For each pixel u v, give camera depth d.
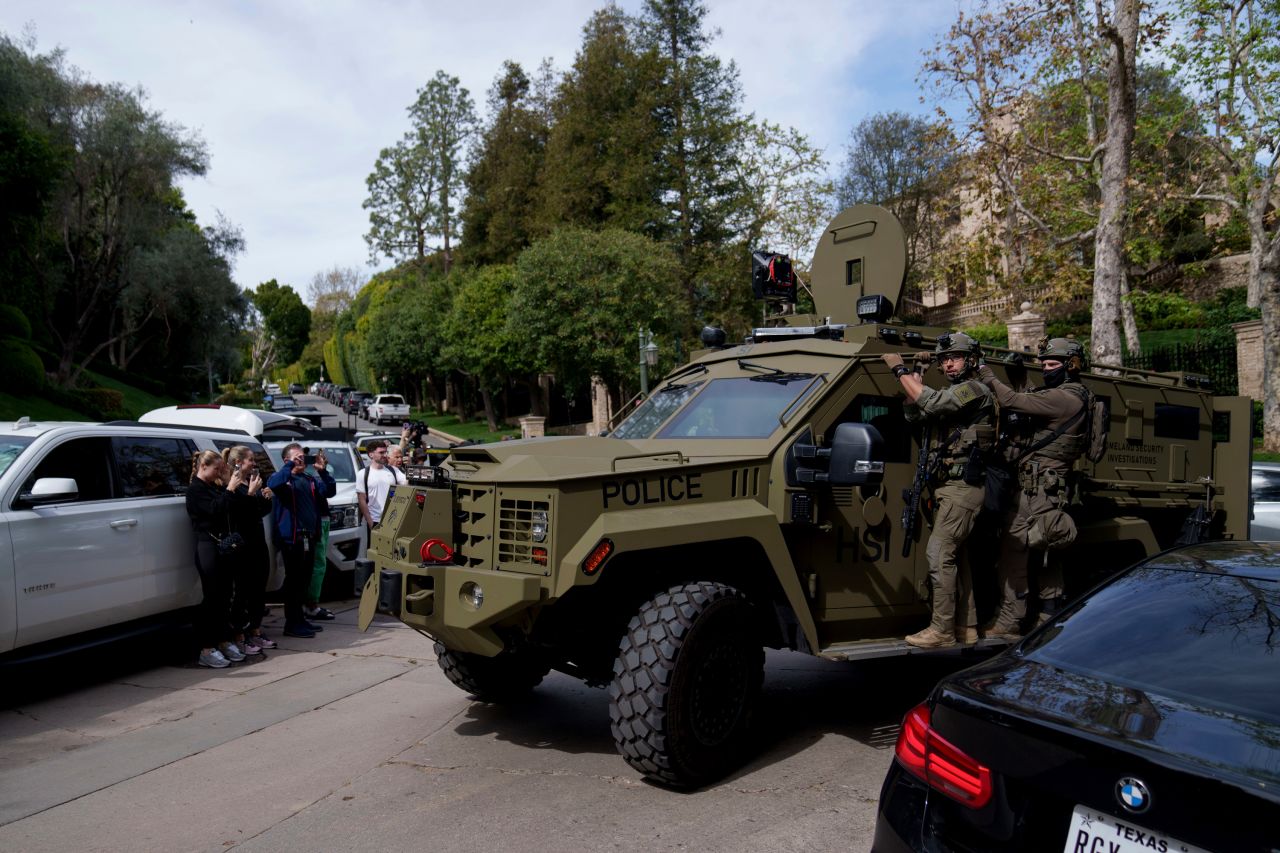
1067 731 2.19
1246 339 20.50
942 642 4.89
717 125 33.28
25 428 6.62
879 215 6.24
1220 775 1.93
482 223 48.44
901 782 2.61
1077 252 25.33
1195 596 2.89
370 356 58.41
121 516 6.64
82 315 35.62
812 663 6.82
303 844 3.83
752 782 4.37
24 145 25.58
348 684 6.43
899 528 5.20
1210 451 7.51
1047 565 5.47
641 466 4.46
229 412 11.61
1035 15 20.23
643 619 4.27
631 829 3.86
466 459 4.80
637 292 30.05
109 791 4.48
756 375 5.45
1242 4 17.89
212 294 38.53
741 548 4.77
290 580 8.09
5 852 3.82
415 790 4.38
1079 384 5.32
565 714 5.61
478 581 4.30
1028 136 22.48
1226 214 29.48
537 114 45.06
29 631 5.98
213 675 6.82
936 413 4.87
